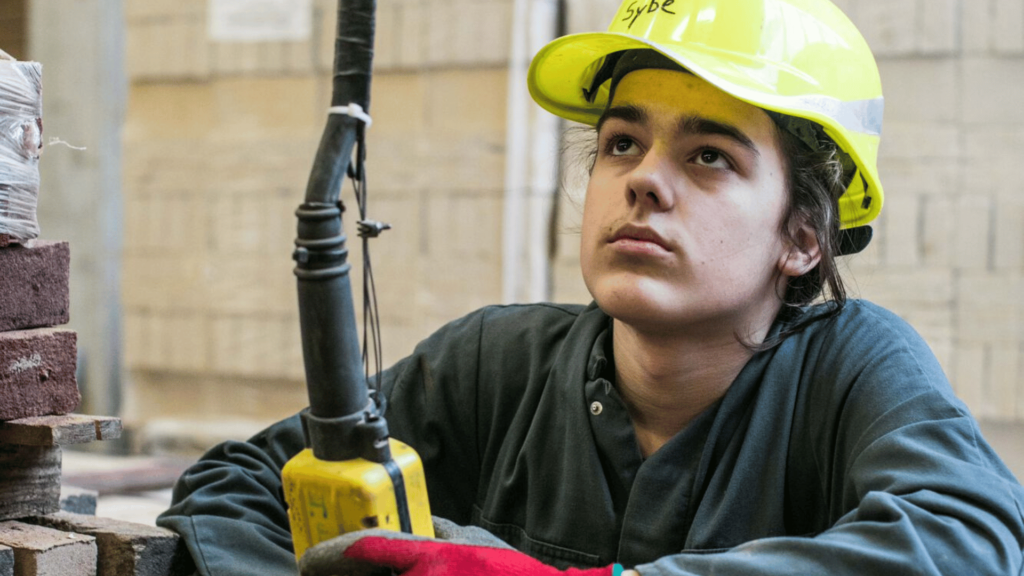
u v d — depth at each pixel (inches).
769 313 56.7
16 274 56.1
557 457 60.1
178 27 162.6
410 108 146.9
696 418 56.4
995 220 125.3
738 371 56.3
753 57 53.9
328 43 153.8
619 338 58.5
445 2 144.0
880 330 55.6
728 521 53.8
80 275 177.5
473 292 143.1
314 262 41.9
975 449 48.4
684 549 54.2
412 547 42.4
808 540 44.4
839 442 53.0
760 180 53.1
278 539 59.7
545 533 59.3
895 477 46.9
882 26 128.5
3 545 53.1
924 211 127.7
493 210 141.9
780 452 54.6
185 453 161.0
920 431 48.8
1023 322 124.7
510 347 65.3
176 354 164.1
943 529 43.9
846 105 55.6
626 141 54.8
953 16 125.9
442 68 144.6
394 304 147.3
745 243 52.6
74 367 58.1
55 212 179.2
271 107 157.8
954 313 127.0
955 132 126.5
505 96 140.9
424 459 66.0
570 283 140.6
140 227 166.1
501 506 62.0
